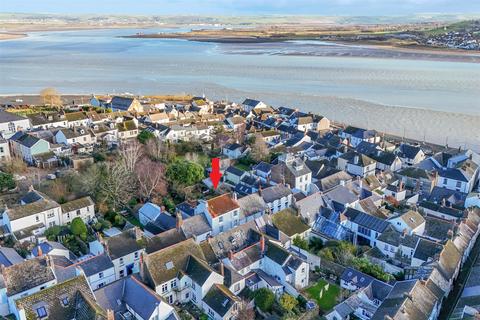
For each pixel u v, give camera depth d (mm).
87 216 103312
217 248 83812
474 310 68438
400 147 154375
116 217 104188
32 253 84125
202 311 73250
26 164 138500
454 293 80438
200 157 145875
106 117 186750
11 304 67500
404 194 121938
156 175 115562
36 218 95125
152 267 74375
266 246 83688
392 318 63188
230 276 76000
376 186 122750
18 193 115562
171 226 95312
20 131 156750
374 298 75375
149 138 147000
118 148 144250
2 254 81188
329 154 152125
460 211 107000
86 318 61125
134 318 67062
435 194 119500
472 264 91312
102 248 83438
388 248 91688
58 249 84188
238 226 89000
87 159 133500
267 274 81625
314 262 86875
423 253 86062
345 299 74938
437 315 72625
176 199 116438
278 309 73062
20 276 70500
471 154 143000
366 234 97938
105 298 68750
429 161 140000
